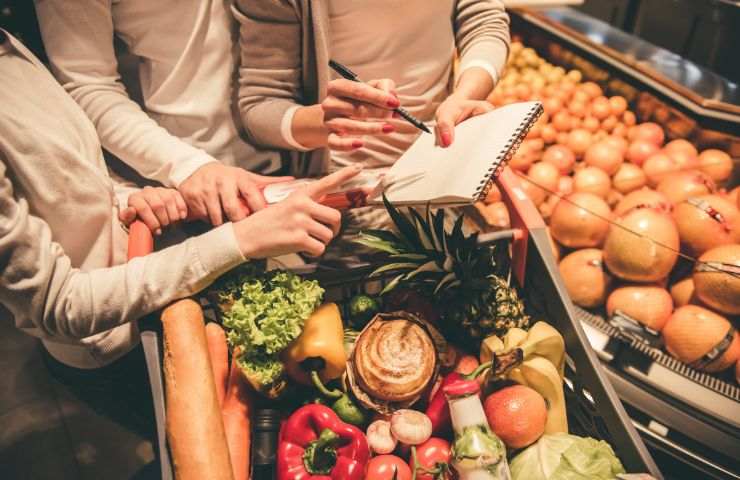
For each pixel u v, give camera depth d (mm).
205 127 1376
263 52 1276
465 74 1287
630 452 970
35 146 949
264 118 1285
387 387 1010
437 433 1058
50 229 1002
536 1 2199
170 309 946
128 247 1040
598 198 1468
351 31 1305
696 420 1267
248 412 1038
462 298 1097
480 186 896
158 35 1282
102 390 1291
